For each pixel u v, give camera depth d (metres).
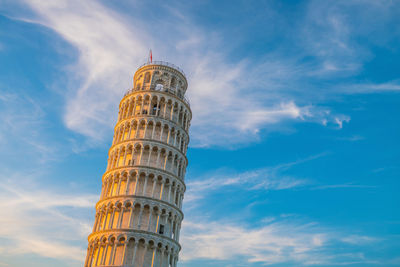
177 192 78.00
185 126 86.62
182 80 91.81
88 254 70.25
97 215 73.94
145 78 89.31
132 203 70.50
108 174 76.88
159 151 77.50
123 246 67.19
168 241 70.50
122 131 81.81
